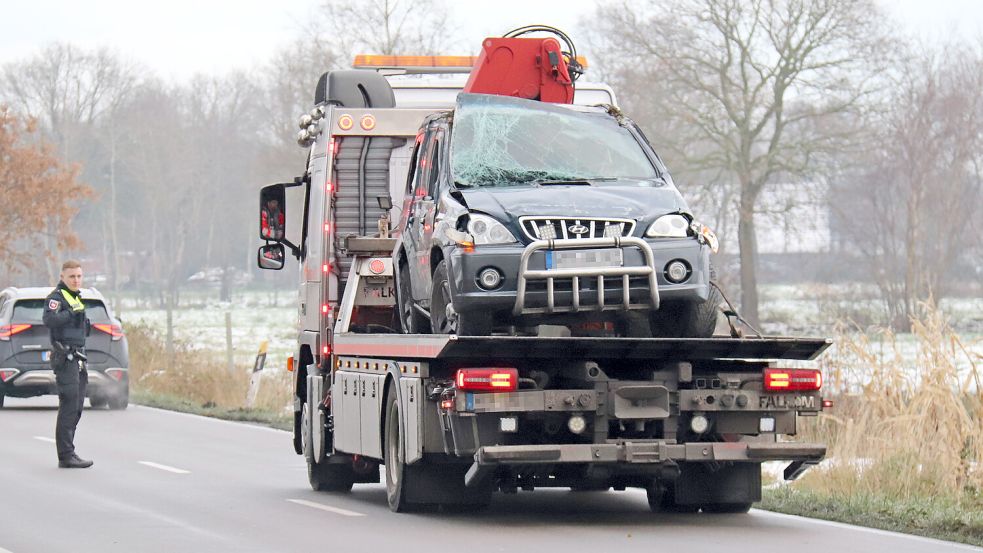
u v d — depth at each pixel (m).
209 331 111.38
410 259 23.69
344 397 25.00
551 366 20.80
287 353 77.38
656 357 20.84
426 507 22.70
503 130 23.00
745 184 107.56
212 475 28.50
